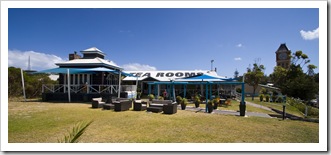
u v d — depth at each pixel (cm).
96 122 830
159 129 726
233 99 2402
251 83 4100
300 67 4178
